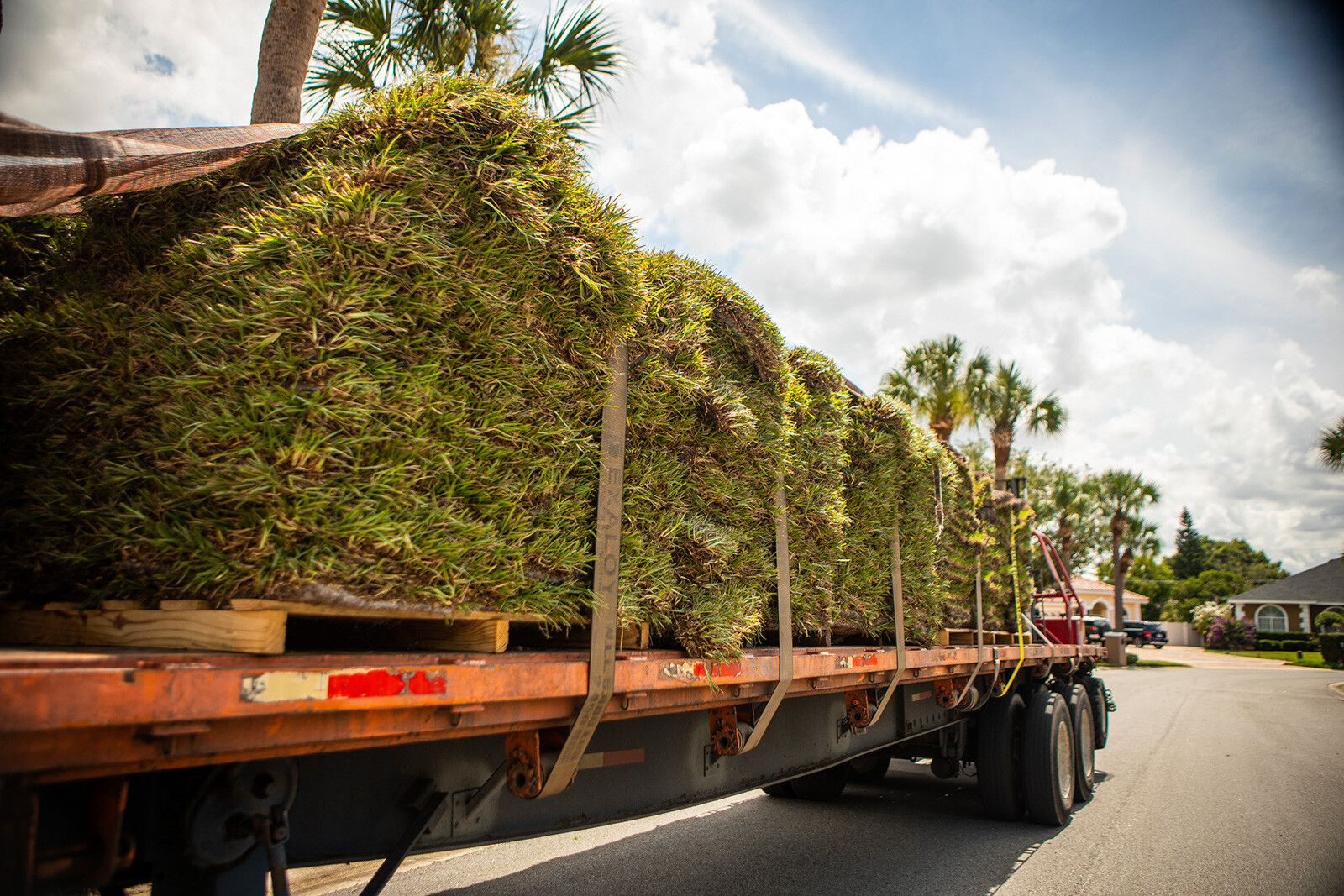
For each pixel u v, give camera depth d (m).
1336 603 47.19
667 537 2.51
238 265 1.63
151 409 1.70
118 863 1.44
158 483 1.62
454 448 1.78
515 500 1.92
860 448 4.19
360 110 1.91
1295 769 8.89
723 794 3.15
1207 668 29.95
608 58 7.08
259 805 1.60
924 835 5.87
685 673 2.46
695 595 2.66
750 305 3.13
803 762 3.75
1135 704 16.12
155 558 1.60
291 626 1.95
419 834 2.00
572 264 2.05
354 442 1.61
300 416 1.58
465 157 1.92
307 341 1.61
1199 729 12.30
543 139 2.08
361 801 1.95
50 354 1.85
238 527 1.55
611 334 2.24
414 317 1.77
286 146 1.98
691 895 4.46
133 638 1.59
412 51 7.02
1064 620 8.55
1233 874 4.95
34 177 1.79
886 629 4.32
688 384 2.58
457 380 1.82
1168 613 63.00
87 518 1.72
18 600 1.83
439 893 4.43
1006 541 6.82
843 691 4.16
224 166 2.00
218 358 1.61
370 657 1.54
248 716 1.33
